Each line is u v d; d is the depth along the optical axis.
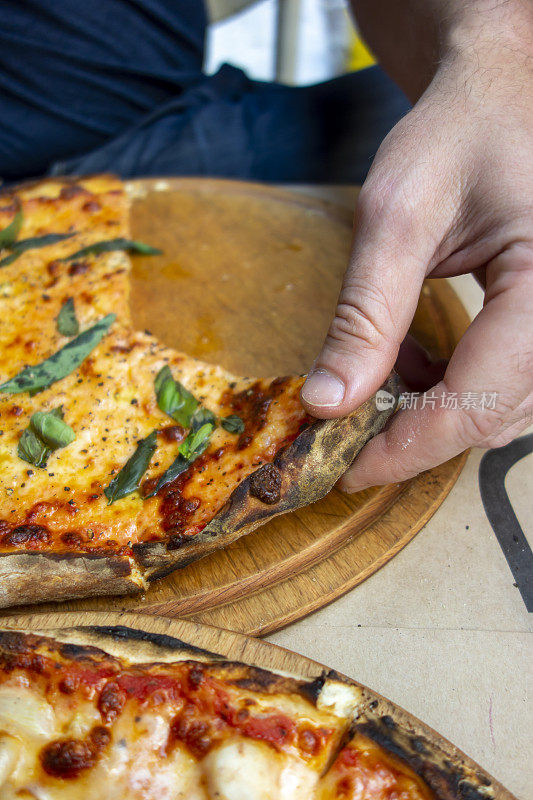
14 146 0.64
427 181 0.35
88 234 0.47
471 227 0.35
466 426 0.34
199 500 0.36
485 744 0.32
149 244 0.51
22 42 0.58
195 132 0.61
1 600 0.35
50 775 0.29
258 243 0.50
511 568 0.36
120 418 0.39
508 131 0.34
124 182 0.55
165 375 0.40
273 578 0.36
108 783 0.29
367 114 0.61
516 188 0.34
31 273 0.45
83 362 0.41
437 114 0.36
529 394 0.33
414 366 0.41
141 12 0.62
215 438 0.38
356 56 0.93
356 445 0.36
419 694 0.33
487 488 0.39
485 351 0.33
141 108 0.65
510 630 0.34
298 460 0.35
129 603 0.36
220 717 0.30
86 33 0.60
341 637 0.34
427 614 0.35
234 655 0.31
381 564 0.36
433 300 0.46
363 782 0.29
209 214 0.53
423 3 0.41
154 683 0.30
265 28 1.06
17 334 0.43
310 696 0.30
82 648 0.30
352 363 0.34
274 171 0.62
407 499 0.38
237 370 0.43
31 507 0.37
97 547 0.36
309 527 0.37
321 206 0.53
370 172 0.36
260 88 0.65
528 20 0.37
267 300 0.47
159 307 0.47
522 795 0.31
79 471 0.38
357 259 0.35
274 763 0.29
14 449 0.38
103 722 0.30
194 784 0.29
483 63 0.36
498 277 0.34
